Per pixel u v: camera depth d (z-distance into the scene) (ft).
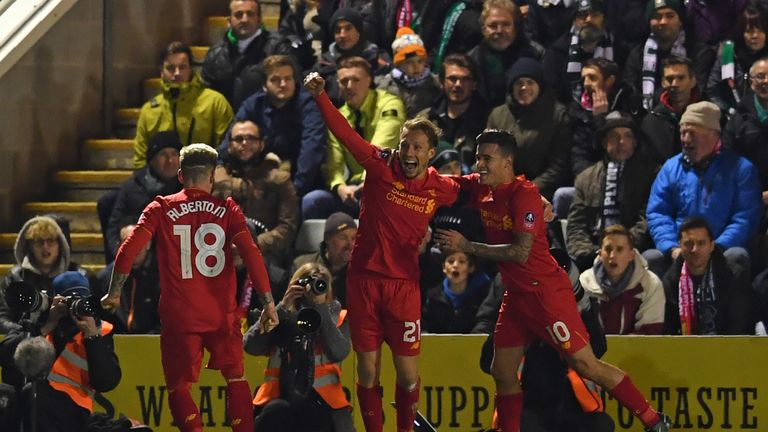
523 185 82.28
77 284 86.48
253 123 109.81
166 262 81.97
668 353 91.20
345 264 101.86
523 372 87.81
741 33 111.34
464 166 110.93
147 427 88.28
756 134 106.22
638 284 96.89
